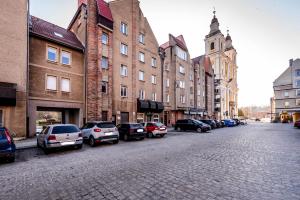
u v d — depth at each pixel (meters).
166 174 6.08
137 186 5.08
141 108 25.58
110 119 21.77
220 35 59.56
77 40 21.86
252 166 6.92
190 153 9.55
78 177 5.98
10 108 14.55
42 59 17.53
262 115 120.69
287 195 4.38
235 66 71.69
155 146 12.20
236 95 71.38
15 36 15.16
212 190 4.71
